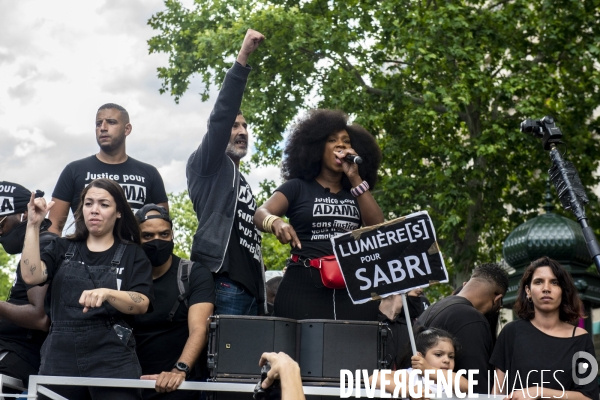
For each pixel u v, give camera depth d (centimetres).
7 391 484
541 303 471
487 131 1727
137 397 440
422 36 1759
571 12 1809
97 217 447
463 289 550
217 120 528
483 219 1811
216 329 432
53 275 448
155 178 594
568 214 1834
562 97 1878
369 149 550
